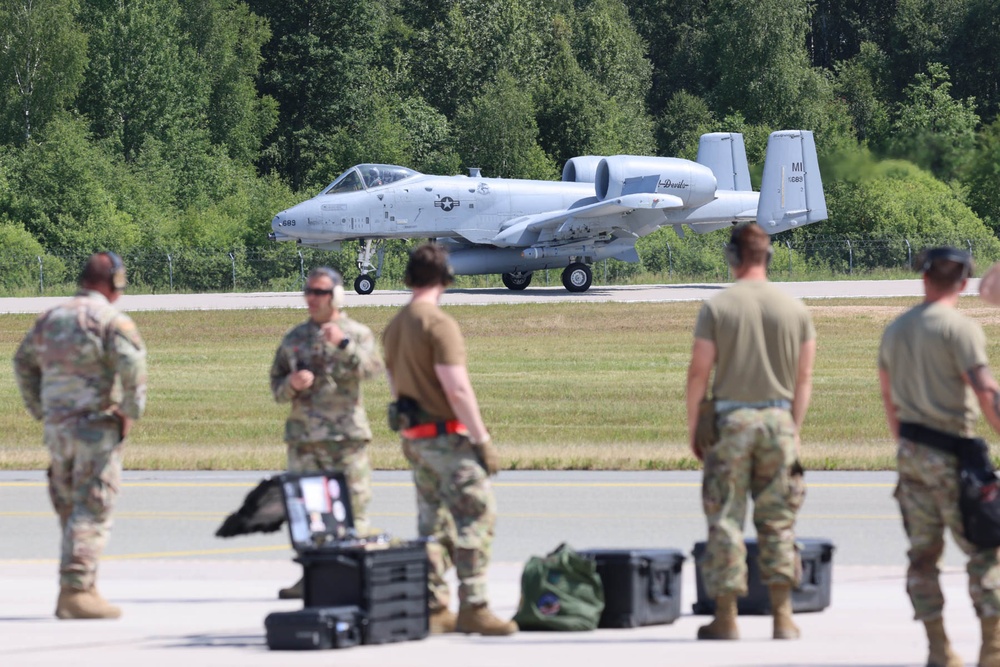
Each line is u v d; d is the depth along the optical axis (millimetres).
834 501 45688
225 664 20844
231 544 38156
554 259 171625
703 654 21797
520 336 127938
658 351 116062
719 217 177500
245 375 102750
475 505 24078
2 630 24922
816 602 27172
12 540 39031
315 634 22141
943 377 21250
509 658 21375
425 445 24281
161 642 23406
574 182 176125
